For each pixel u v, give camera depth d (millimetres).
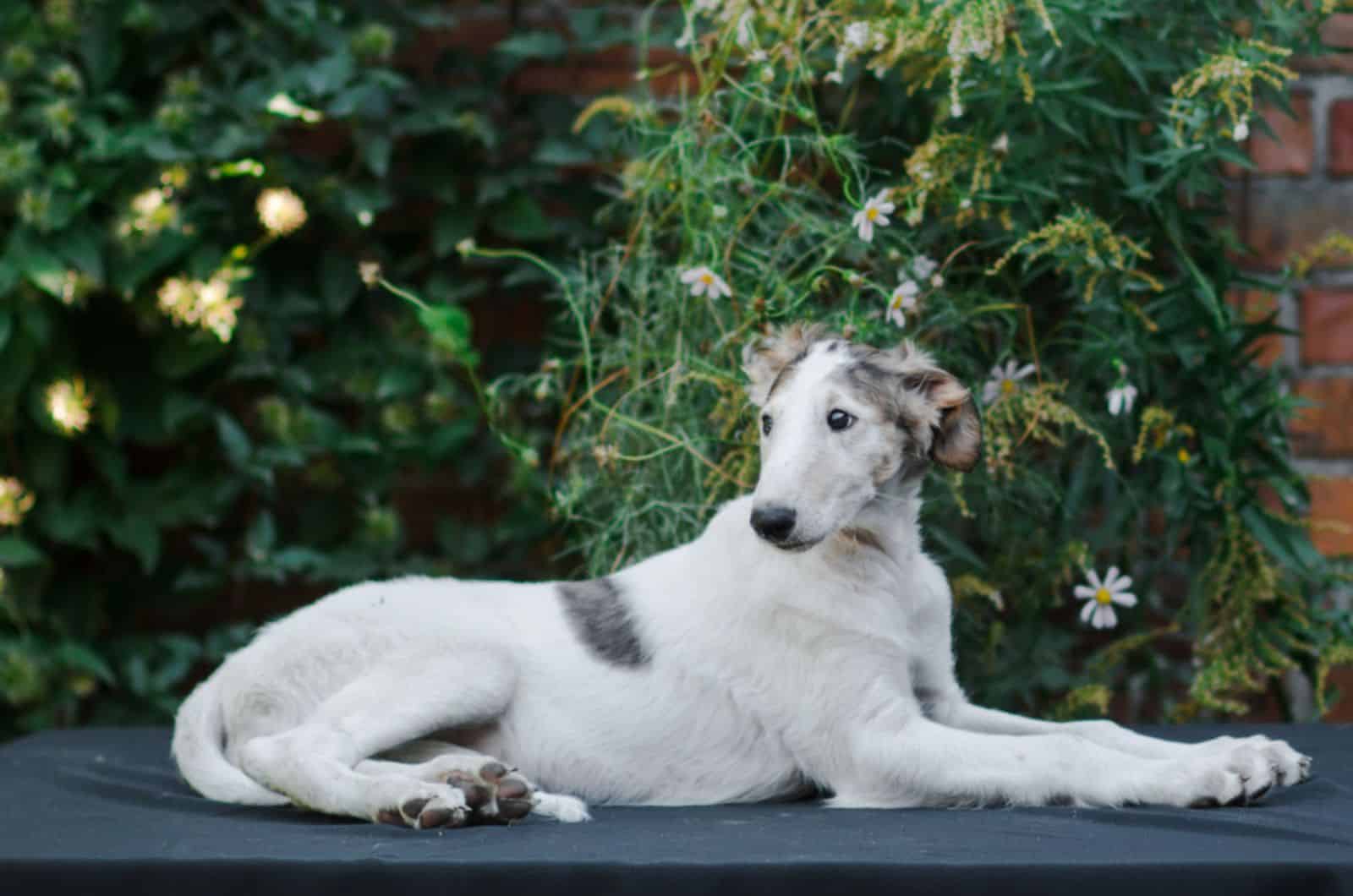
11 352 4156
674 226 3850
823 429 2564
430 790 2318
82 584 4398
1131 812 2330
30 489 4273
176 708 4160
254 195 4336
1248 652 3732
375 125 4266
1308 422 4102
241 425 4445
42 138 4191
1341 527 3740
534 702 2746
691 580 2807
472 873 1978
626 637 2771
